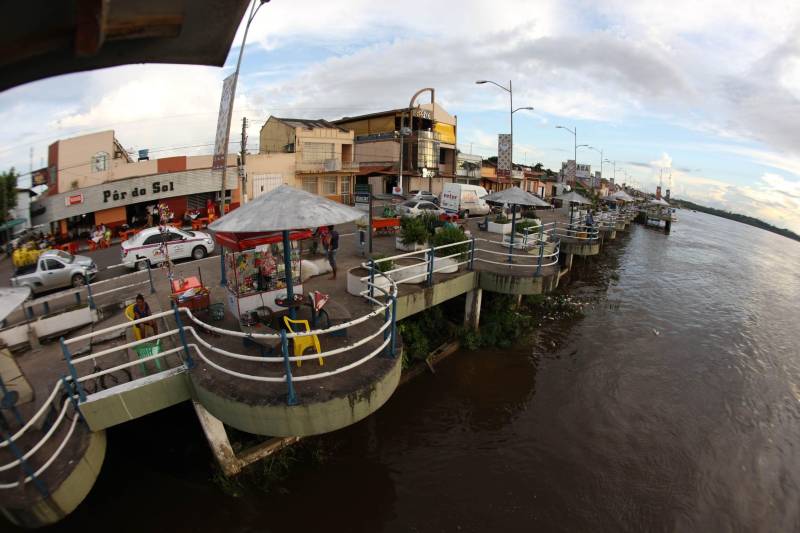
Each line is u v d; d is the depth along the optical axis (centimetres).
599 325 1719
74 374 607
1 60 187
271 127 3803
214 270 1363
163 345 788
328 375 583
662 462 959
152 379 660
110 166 2667
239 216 595
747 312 2141
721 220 15062
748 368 1462
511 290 1293
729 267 3500
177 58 265
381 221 1812
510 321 1470
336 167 3378
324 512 778
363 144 4675
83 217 2659
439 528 763
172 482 789
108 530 710
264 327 758
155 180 2692
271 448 830
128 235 2431
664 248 4156
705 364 1456
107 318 1075
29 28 176
